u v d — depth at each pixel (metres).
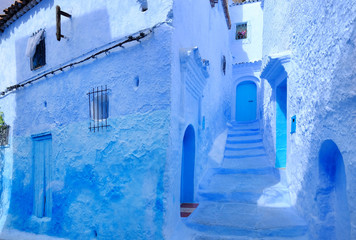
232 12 14.02
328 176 3.99
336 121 3.38
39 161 6.53
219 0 9.83
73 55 5.80
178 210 4.78
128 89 4.74
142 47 4.65
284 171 6.27
